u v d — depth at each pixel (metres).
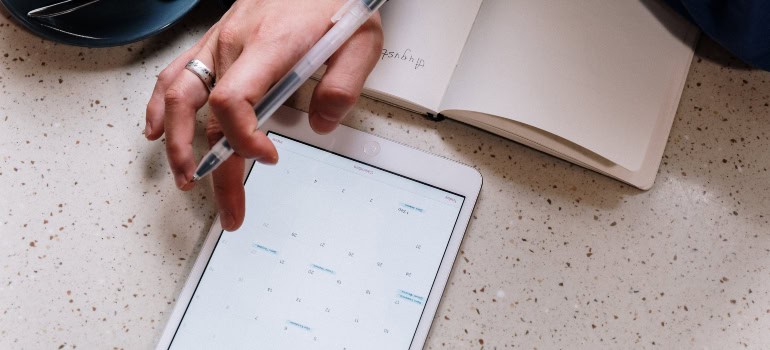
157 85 0.56
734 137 0.61
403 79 0.59
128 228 0.58
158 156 0.60
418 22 0.60
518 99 0.57
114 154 0.60
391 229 0.57
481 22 0.60
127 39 0.58
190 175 0.52
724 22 0.57
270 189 0.58
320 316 0.56
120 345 0.56
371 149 0.58
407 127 0.61
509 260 0.58
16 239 0.58
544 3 0.60
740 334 0.57
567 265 0.58
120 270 0.58
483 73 0.58
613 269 0.58
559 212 0.59
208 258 0.56
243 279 0.56
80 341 0.56
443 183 0.58
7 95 0.61
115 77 0.62
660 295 0.58
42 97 0.61
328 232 0.57
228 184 0.50
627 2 0.61
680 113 0.61
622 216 0.59
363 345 0.55
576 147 0.58
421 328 0.55
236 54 0.50
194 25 0.63
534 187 0.60
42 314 0.57
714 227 0.59
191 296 0.55
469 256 0.58
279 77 0.47
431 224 0.57
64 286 0.57
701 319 0.57
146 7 0.60
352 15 0.47
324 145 0.58
